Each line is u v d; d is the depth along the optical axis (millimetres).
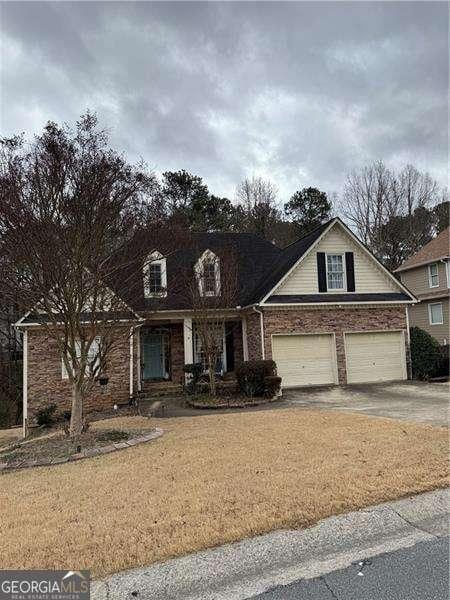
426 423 9422
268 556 3885
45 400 15727
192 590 3436
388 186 40688
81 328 9133
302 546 4039
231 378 18312
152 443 8219
